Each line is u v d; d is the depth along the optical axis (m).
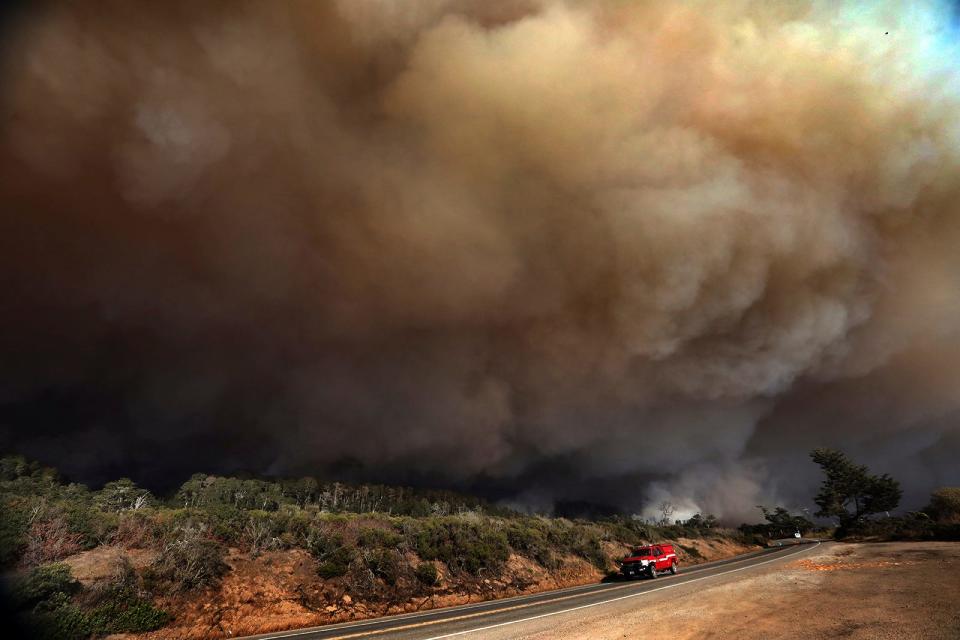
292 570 16.42
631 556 22.88
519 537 25.67
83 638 10.60
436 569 19.81
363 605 16.05
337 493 48.28
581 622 10.13
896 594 10.35
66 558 13.27
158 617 12.10
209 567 14.32
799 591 11.98
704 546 39.19
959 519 40.06
